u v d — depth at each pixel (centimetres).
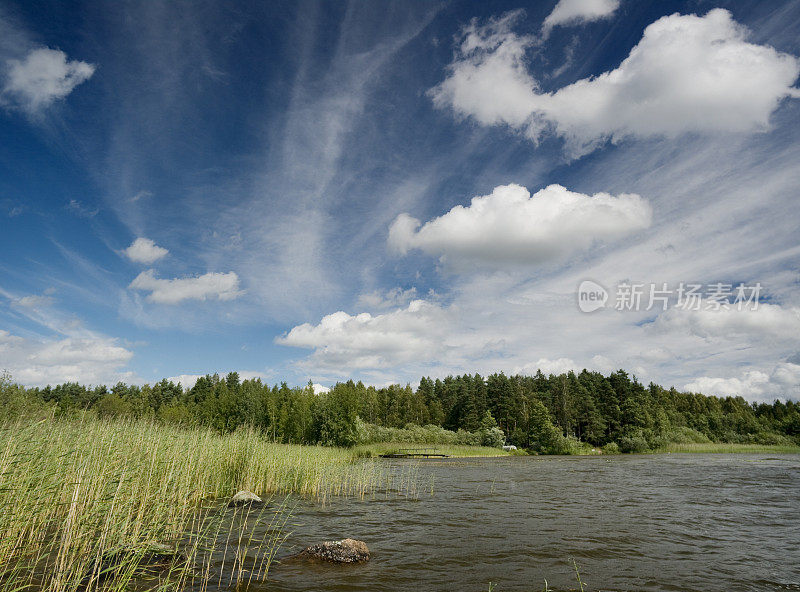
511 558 858
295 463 1802
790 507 1466
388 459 4044
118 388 10575
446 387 13212
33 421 962
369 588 678
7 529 696
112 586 608
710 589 711
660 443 6456
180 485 1105
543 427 6338
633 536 1052
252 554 831
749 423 9375
